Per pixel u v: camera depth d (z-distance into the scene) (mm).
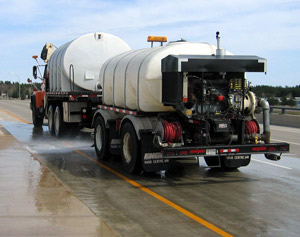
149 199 7059
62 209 5938
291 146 14328
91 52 14992
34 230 5055
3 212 5770
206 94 8320
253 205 6746
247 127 8641
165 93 8469
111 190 7676
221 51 8539
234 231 5480
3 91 128125
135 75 9148
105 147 10719
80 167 9992
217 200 7039
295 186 8117
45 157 11398
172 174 9258
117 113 10703
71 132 15414
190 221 5879
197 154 7859
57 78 15820
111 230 5105
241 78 8617
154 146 8430
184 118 8422
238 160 9492
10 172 8523
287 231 5504
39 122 20219
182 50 8906
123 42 15328
